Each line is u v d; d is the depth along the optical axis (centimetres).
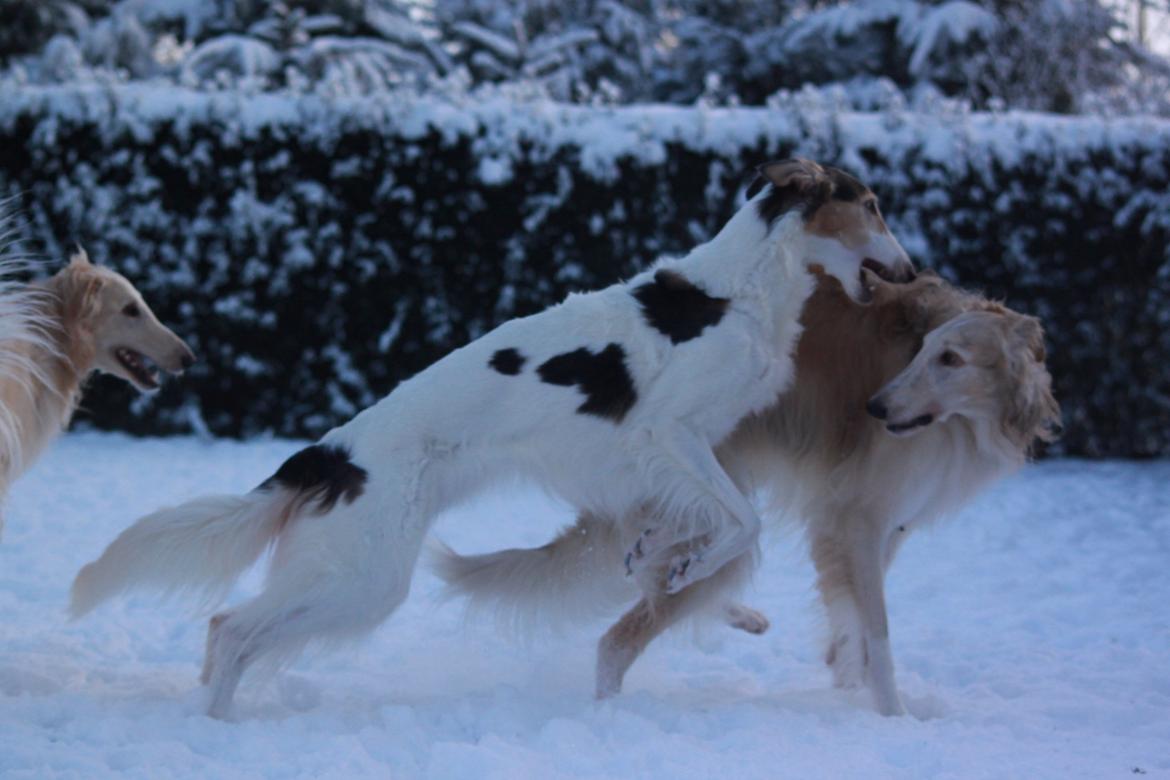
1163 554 649
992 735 367
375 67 1606
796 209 430
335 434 406
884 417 420
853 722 379
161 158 955
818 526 441
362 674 443
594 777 313
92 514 704
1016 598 573
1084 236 953
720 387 416
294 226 966
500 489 417
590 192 956
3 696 386
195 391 976
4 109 950
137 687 410
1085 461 964
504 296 969
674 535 420
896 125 954
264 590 390
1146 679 431
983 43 1612
